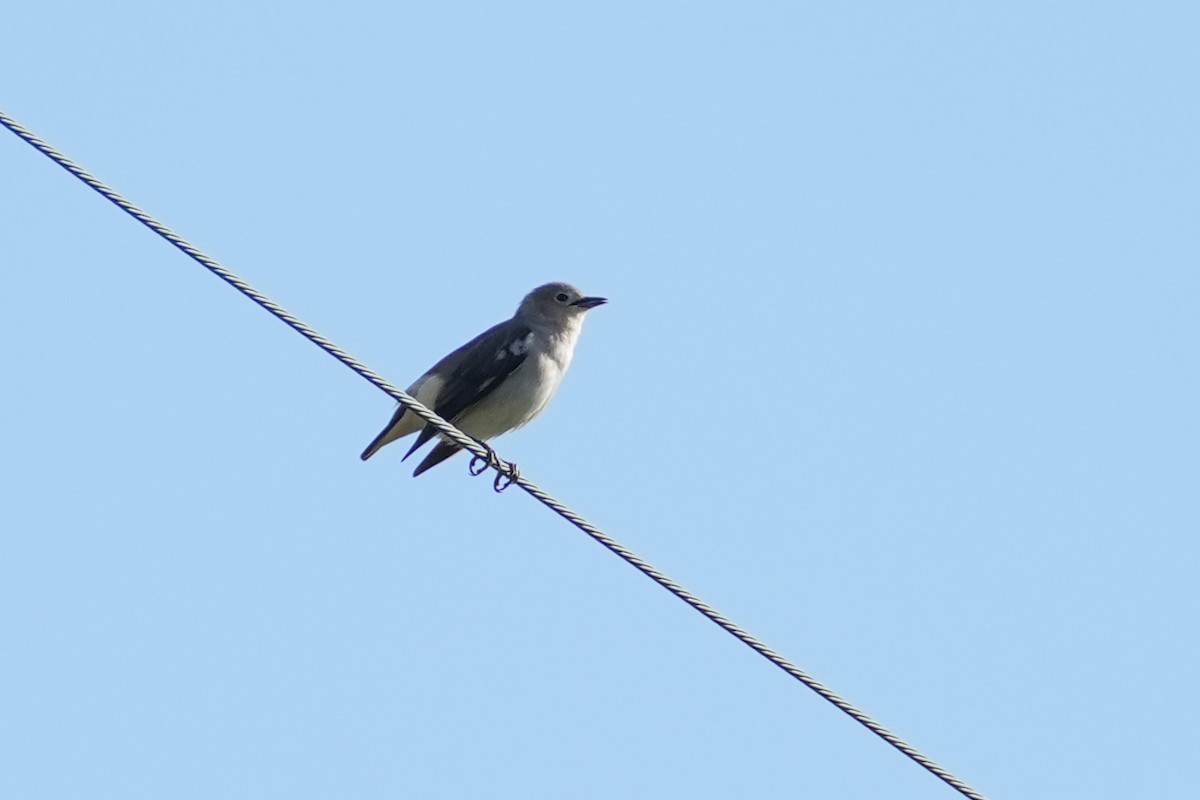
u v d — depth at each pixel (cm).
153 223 994
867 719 1084
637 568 1130
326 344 1080
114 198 980
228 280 1027
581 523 1142
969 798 1080
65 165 961
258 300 1042
